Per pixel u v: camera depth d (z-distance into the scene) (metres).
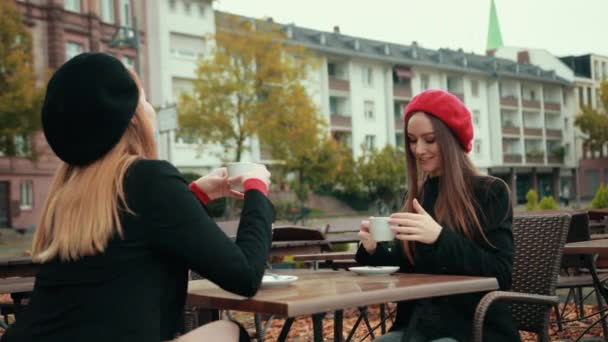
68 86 1.84
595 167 79.12
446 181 2.57
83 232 1.77
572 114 78.38
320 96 52.81
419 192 2.79
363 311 4.17
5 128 25.97
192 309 3.32
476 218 2.49
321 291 1.98
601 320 4.57
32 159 27.66
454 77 64.25
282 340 2.52
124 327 1.72
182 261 1.83
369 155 49.38
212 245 1.82
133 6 39.91
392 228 2.43
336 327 2.55
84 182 1.83
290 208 43.06
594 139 63.91
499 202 2.52
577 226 4.78
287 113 34.75
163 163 1.88
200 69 34.03
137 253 1.78
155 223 1.79
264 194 2.12
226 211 34.59
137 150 1.93
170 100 41.16
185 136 35.69
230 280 1.85
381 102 57.28
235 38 34.25
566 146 77.69
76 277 1.77
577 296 6.78
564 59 83.69
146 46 40.53
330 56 53.59
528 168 71.94
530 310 2.68
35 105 26.42
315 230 6.08
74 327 1.73
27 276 4.72
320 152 40.69
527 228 2.85
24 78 26.23
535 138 72.19
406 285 2.06
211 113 33.72
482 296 2.47
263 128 34.06
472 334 2.19
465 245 2.37
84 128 1.83
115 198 1.81
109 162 1.86
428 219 2.40
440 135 2.59
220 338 1.93
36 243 1.89
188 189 1.88
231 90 33.69
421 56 63.34
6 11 26.81
